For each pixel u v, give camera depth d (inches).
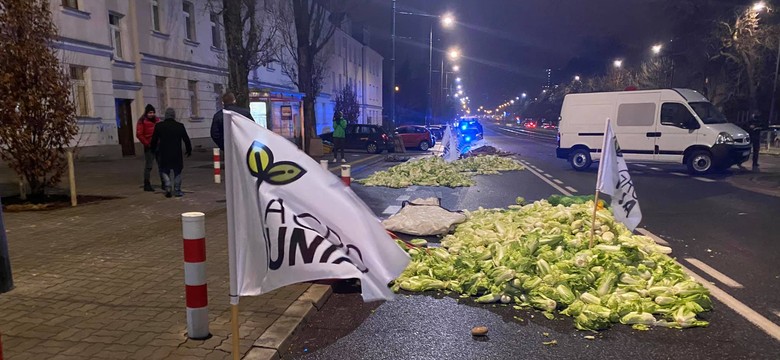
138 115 796.6
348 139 1045.2
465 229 266.2
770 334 160.7
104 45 689.6
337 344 153.9
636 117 634.8
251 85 1135.0
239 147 121.0
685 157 612.7
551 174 633.6
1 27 321.7
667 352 148.7
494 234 246.8
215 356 136.2
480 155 813.2
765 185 513.7
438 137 1651.1
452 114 3627.0
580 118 672.4
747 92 1427.2
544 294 183.3
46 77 342.3
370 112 2492.6
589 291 185.8
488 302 188.2
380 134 1032.2
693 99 617.3
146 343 143.4
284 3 1097.4
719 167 605.0
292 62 1366.9
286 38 1124.5
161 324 156.6
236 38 633.6
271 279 123.6
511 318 174.9
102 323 156.8
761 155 933.2
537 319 173.9
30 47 331.9
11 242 253.4
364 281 122.9
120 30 757.9
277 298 182.2
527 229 251.1
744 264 237.3
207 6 929.5
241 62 643.5
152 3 824.3
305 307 173.9
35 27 339.3
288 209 123.0
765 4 1180.5
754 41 1181.1
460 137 914.1
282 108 727.1
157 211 337.4
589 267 199.5
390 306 185.9
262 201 122.0
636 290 185.3
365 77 2357.3
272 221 122.4
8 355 134.6
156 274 204.8
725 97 1507.1
